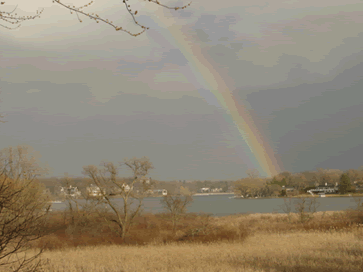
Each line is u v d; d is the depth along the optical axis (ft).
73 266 61.52
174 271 55.11
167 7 14.47
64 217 126.82
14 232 17.56
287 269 51.24
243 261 62.44
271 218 189.88
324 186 593.42
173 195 132.98
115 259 71.41
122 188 127.34
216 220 185.47
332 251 66.90
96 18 14.83
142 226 133.80
